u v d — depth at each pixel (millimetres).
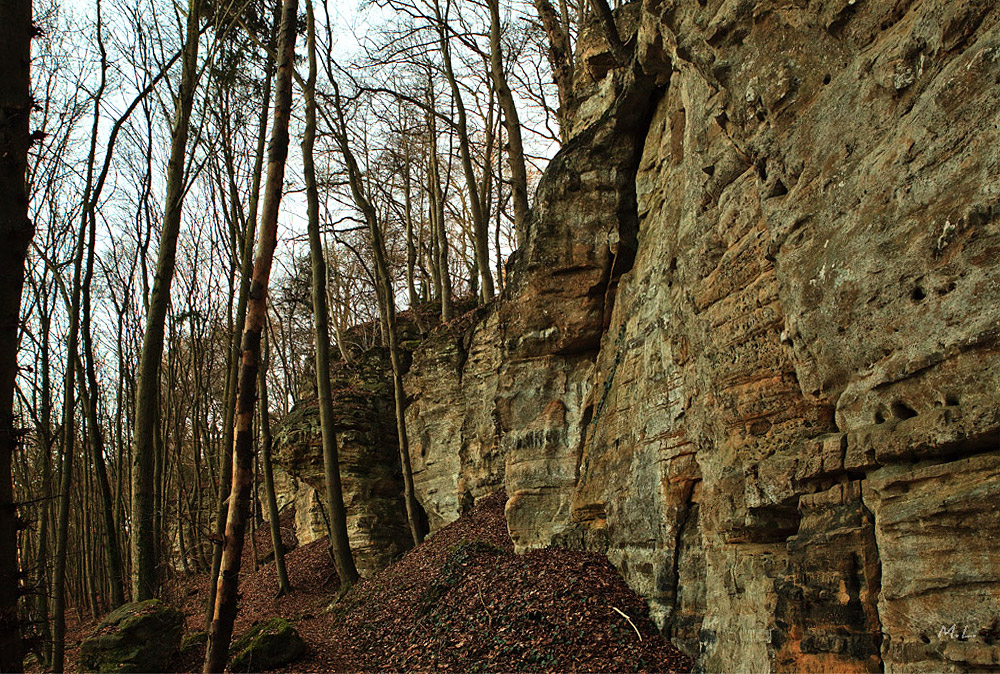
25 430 4035
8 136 4082
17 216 4066
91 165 12984
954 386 4762
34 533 20703
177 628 12492
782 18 6668
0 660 3758
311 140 16500
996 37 4582
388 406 22109
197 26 13352
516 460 13508
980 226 4582
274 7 16719
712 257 8203
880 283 5359
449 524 17484
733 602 7613
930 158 4996
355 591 15539
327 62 18766
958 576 4648
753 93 6941
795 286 6312
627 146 12672
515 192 18703
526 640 9656
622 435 11195
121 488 20266
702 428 8336
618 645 9070
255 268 5461
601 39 14094
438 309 26844
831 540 5746
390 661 11203
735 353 7578
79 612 23203
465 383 19828
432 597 12625
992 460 4559
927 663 4816
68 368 12656
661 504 9781
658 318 10383
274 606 17797
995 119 4539
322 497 21562
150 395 12219
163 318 12312
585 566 11000
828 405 6363
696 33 7785
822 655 5715
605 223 12719
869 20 5773
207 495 29375
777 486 6566
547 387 13500
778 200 6695
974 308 4613
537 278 13297
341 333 32188
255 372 5395
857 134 5793
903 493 5188
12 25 4207
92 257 13102
